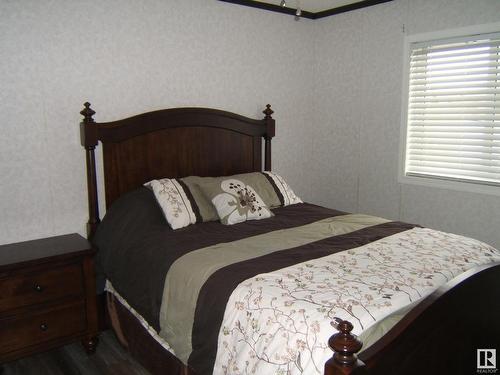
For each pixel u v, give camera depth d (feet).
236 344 5.12
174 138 9.98
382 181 11.98
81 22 8.52
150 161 9.63
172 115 9.85
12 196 8.09
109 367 7.52
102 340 8.43
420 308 4.47
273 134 11.91
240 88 11.50
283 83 12.60
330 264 6.10
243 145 11.40
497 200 9.77
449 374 5.10
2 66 7.73
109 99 9.07
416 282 5.43
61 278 7.39
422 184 11.06
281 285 5.38
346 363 3.56
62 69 8.39
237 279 5.72
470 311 5.23
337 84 12.78
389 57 11.39
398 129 11.45
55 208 8.64
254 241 7.38
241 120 11.21
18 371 7.41
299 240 7.42
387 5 11.25
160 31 9.68
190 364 5.79
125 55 9.19
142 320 7.26
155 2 9.52
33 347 7.22
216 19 10.71
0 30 7.64
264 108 12.21
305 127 13.51
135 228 8.14
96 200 8.84
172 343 6.21
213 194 8.95
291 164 13.29
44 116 8.29
